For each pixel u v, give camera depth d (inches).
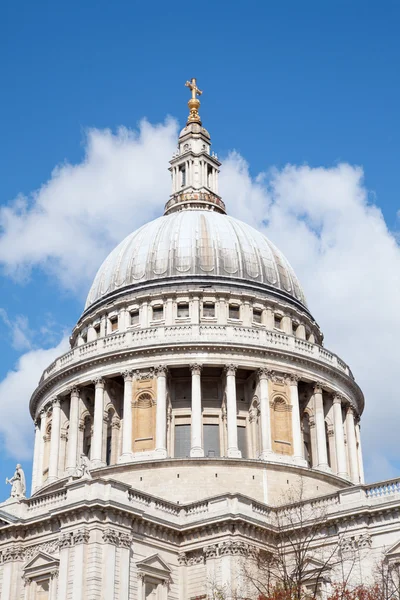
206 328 3922.2
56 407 4065.0
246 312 4133.9
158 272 4242.1
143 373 3878.0
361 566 2864.2
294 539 3058.6
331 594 2711.6
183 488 3506.4
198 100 5236.2
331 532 3006.9
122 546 2910.9
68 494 2989.7
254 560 2999.5
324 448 3890.3
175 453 3828.7
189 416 3887.8
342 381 4128.9
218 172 5059.1
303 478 3661.4
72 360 4079.7
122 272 4360.2
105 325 4237.2
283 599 2524.6
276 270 4404.5
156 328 3937.0
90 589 2783.0
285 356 3927.2
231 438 3718.0
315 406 3983.8
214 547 3048.7
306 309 4453.7
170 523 3110.2
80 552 2834.6
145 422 3809.1
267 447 3715.6
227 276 4207.7
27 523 3056.1
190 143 5019.7
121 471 3604.8
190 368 3841.0
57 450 3981.3
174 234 4392.2
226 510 3088.1
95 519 2883.9
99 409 3885.3
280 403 3885.3
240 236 4453.7
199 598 2928.2
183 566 3112.7
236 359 3860.7
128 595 2866.6
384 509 2901.1
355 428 4261.8
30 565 3004.4
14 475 3304.6
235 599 2760.8
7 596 2987.2
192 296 4114.2
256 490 3533.5
